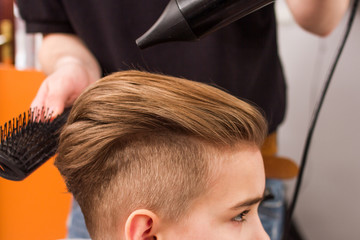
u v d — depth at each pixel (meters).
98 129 0.37
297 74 1.04
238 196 0.38
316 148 1.02
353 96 0.91
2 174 0.37
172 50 0.61
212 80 0.63
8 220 0.99
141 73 0.40
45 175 0.98
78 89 0.55
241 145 0.38
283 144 1.12
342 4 0.57
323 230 1.05
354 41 0.88
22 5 0.64
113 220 0.38
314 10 0.56
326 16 0.57
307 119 1.03
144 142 0.36
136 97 0.37
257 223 0.41
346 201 0.98
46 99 0.47
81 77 0.56
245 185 0.38
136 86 0.38
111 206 0.37
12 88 0.91
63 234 1.01
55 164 0.42
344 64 0.91
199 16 0.35
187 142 0.37
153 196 0.36
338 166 0.98
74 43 0.66
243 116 0.39
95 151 0.37
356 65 0.88
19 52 1.24
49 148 0.39
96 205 0.39
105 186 0.37
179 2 0.36
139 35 0.61
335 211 1.01
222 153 0.37
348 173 0.96
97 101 0.37
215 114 0.37
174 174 0.36
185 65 0.62
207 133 0.36
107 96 0.37
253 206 0.40
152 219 0.35
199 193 0.36
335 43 0.93
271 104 0.70
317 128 1.01
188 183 0.36
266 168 0.75
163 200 0.36
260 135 0.41
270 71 0.70
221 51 0.62
